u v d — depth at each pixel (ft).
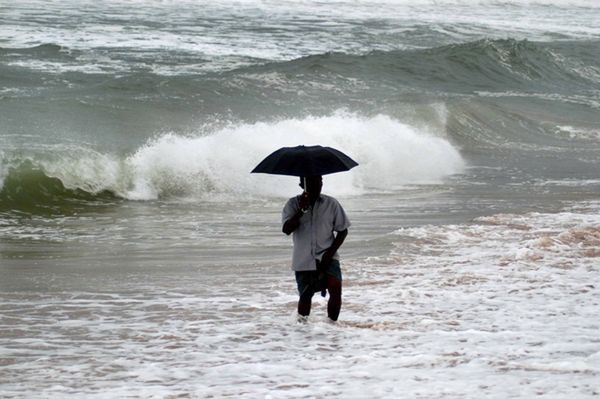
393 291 94.63
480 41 393.50
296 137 190.08
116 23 422.82
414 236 128.36
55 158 165.58
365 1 603.26
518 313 85.35
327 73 311.27
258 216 148.36
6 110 208.33
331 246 78.84
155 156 171.01
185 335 76.43
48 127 195.21
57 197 156.46
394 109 258.98
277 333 77.20
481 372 63.52
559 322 81.51
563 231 133.49
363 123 213.66
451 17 570.87
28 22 403.95
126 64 314.35
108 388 59.98
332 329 78.43
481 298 91.91
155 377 63.00
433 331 77.97
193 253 118.11
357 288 96.53
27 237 127.95
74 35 374.63
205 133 203.41
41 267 107.96
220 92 260.01
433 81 340.59
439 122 258.78
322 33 449.48
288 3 560.20
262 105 248.73
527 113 291.99
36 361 67.62
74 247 121.29
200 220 144.15
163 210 152.87
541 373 63.05
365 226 138.00
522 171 209.77
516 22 571.69
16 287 96.63
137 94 247.70
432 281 100.22
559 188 185.06
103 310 86.28
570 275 104.27
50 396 57.88
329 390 58.95
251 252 119.03
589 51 435.53
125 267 108.47
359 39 440.04
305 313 80.69
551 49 429.79
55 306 87.86
